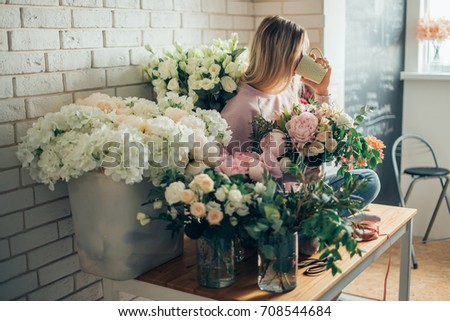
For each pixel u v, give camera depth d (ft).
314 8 11.66
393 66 15.97
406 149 16.63
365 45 14.24
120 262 7.01
